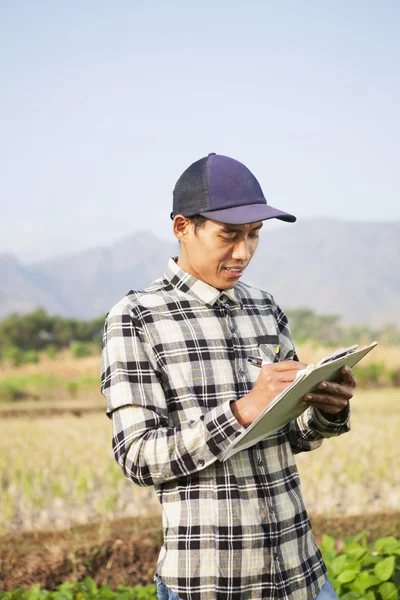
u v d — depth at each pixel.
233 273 2.29
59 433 10.52
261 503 2.17
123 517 6.61
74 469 8.38
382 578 3.57
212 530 2.12
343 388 2.15
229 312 2.37
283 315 2.60
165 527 2.20
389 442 9.55
